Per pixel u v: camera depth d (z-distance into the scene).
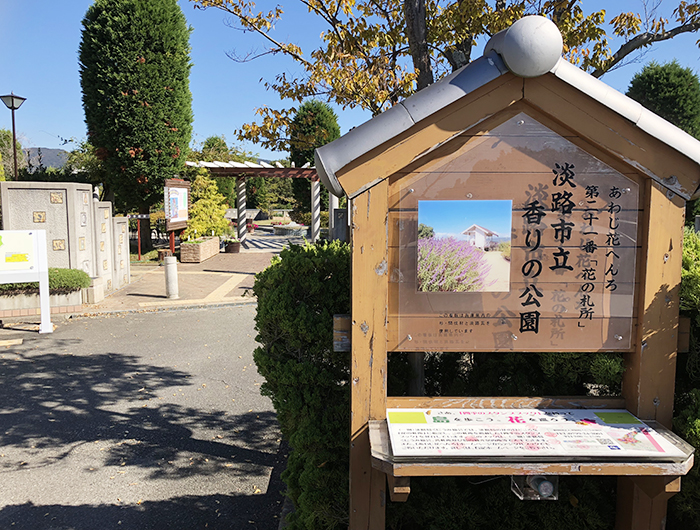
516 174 2.39
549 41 2.13
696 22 4.23
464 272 2.43
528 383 3.07
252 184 47.41
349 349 2.55
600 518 2.75
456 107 2.29
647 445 2.17
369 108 4.72
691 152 2.29
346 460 3.04
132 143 18.52
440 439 2.20
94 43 17.70
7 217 10.52
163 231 26.05
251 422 5.47
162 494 4.09
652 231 2.40
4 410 5.70
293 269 3.21
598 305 2.46
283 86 5.13
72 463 4.56
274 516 3.80
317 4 4.49
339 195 2.39
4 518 3.75
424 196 2.39
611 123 2.32
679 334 2.54
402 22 4.82
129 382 6.63
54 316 10.14
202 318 10.29
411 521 3.08
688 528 2.68
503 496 2.85
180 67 19.03
